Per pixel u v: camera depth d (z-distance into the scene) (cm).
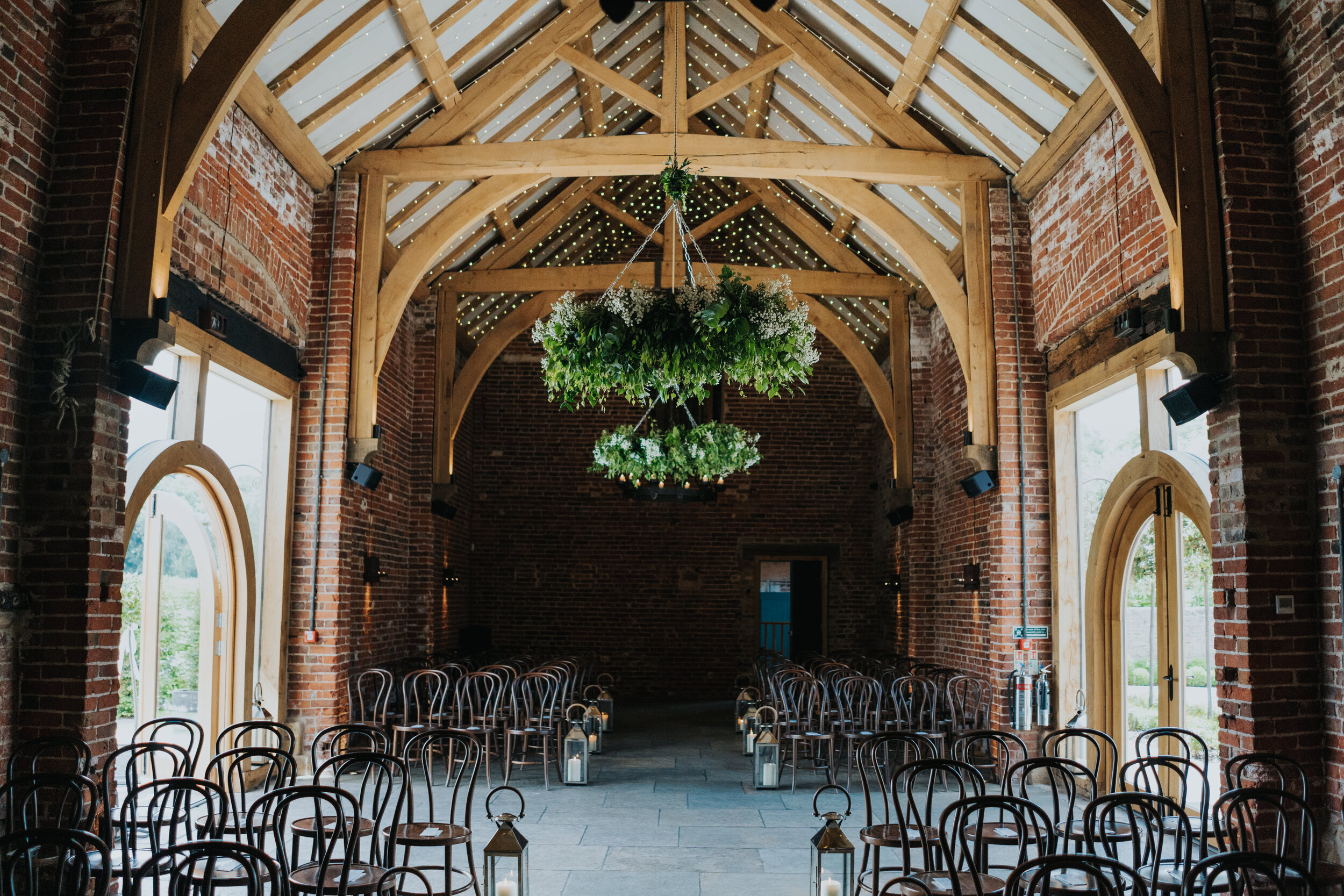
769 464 1442
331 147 772
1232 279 493
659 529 1430
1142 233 609
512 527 1418
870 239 1059
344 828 351
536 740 915
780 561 1445
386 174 798
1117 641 702
